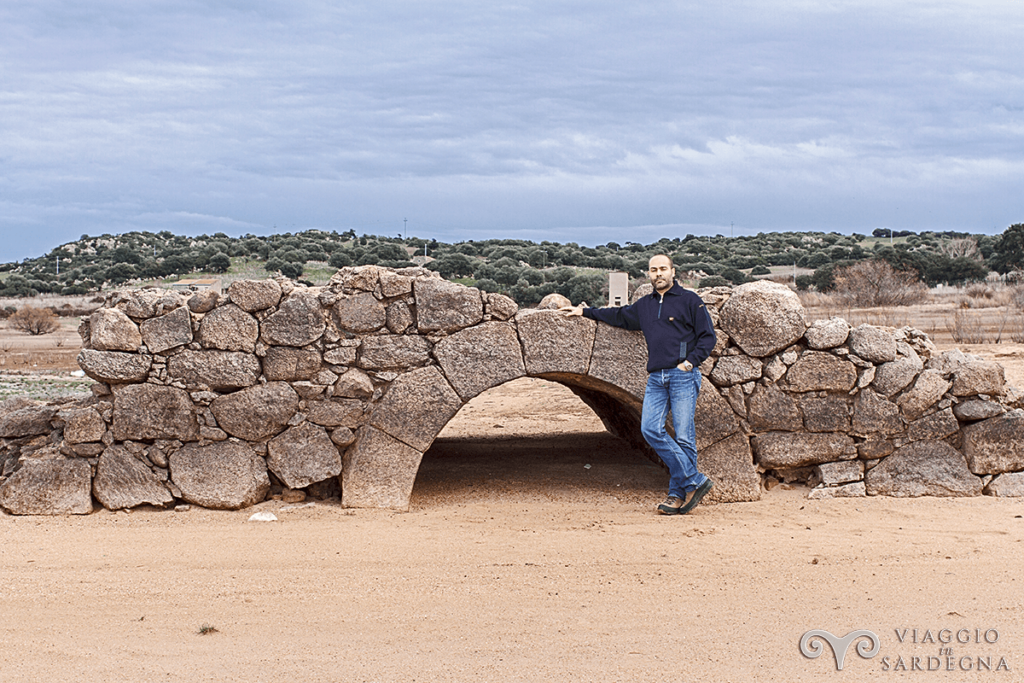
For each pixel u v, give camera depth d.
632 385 7.72
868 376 7.91
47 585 5.63
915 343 8.19
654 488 8.31
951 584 5.59
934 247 70.06
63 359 25.55
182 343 7.39
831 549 6.34
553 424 12.52
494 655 4.50
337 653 4.55
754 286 7.95
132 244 81.75
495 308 7.64
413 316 7.59
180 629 4.92
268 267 58.16
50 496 7.26
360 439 7.53
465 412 13.84
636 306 7.54
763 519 7.21
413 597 5.41
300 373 7.48
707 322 7.24
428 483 8.52
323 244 68.38
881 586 5.56
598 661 4.41
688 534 6.74
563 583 5.64
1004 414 7.95
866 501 7.76
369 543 6.50
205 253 63.88
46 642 4.74
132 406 7.34
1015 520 7.11
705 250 70.44
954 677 4.24
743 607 5.20
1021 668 4.34
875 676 4.24
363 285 7.51
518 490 8.23
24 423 7.83
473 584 5.63
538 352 7.66
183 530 6.84
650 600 5.33
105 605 5.30
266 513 7.28
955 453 7.98
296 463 7.50
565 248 64.62
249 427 7.44
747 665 4.36
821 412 7.91
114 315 7.31
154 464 7.41
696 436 7.84
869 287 33.59
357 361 7.55
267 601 5.36
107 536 6.68
